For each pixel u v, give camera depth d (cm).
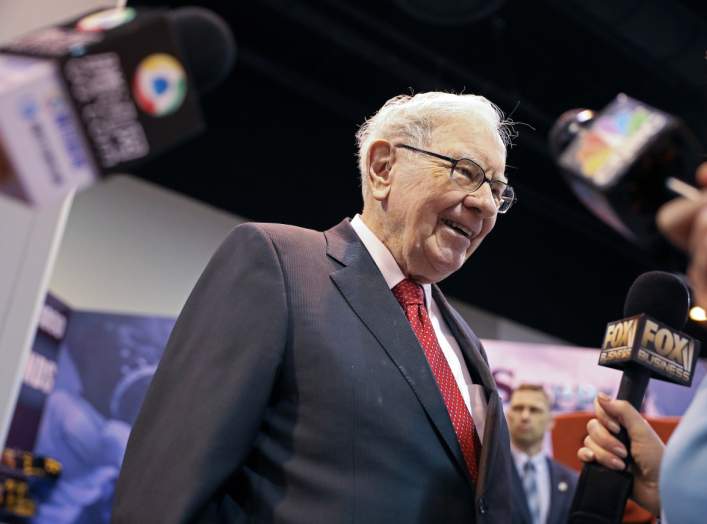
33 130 55
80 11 120
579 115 68
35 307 126
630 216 62
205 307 142
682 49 458
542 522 362
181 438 128
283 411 135
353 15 494
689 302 139
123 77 56
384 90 550
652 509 124
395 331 143
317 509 125
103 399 416
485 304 627
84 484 400
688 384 139
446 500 132
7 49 58
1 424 124
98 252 510
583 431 384
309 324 138
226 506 132
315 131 550
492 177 162
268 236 148
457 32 505
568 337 677
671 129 61
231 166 524
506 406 398
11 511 374
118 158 57
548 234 668
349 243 157
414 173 159
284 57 523
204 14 67
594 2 435
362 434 131
